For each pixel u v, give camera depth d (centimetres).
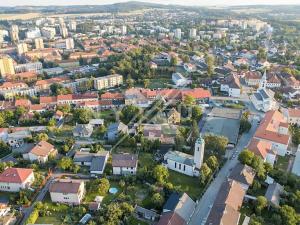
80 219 14200
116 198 15600
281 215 13650
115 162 17812
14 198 15675
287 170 18025
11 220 14088
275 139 19812
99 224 13625
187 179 17300
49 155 19388
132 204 14950
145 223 14000
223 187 15138
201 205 15100
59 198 15288
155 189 15562
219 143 19100
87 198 15762
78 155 18975
